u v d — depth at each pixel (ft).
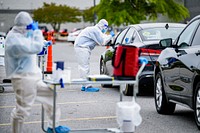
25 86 39.37
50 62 81.61
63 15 422.41
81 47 78.13
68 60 154.51
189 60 51.08
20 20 39.14
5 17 431.43
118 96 75.66
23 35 39.32
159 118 57.77
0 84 76.38
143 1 208.13
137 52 39.70
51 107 40.52
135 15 207.92
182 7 215.10
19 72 39.47
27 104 39.68
